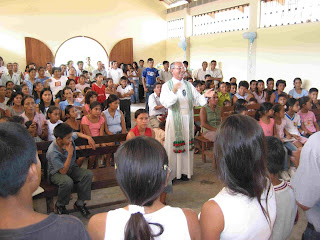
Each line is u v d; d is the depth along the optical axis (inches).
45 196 111.0
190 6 446.6
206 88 264.2
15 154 30.6
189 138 151.6
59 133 108.3
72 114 163.8
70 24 438.3
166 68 341.4
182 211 42.5
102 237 41.4
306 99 186.5
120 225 40.6
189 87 150.3
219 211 44.9
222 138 45.5
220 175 46.5
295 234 109.5
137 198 40.2
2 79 325.7
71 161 118.7
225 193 46.7
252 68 356.2
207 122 190.1
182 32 468.1
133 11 474.0
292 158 86.0
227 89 247.3
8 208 31.0
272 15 331.9
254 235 45.7
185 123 148.7
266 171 46.0
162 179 40.6
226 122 46.1
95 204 132.1
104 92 257.3
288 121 172.9
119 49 470.3
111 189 149.9
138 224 37.2
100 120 166.4
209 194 142.6
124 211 41.8
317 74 289.1
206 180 159.2
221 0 388.5
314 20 291.3
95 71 400.2
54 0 424.2
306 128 188.9
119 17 466.6
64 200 112.5
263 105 160.7
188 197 139.3
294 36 305.9
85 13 444.8
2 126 32.2
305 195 56.3
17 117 131.3
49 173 114.2
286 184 57.9
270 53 333.4
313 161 55.2
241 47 368.5
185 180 158.9
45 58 426.3
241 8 368.5
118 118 178.9
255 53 350.3
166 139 149.4
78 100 224.4
